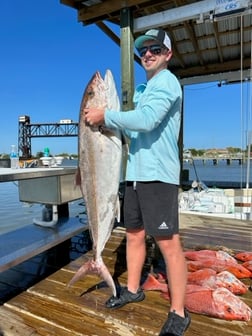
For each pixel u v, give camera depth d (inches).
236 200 195.0
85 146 69.3
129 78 137.2
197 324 67.9
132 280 78.5
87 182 69.8
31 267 110.7
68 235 118.1
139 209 73.0
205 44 214.7
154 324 68.6
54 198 129.5
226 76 259.3
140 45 70.4
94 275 95.7
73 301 79.9
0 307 78.1
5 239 111.8
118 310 74.7
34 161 137.8
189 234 144.9
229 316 69.2
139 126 61.9
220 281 82.5
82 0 141.3
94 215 69.7
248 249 120.6
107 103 69.0
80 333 65.8
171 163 65.5
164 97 62.4
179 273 65.3
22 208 317.4
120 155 70.8
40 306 77.9
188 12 129.4
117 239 132.6
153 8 155.5
